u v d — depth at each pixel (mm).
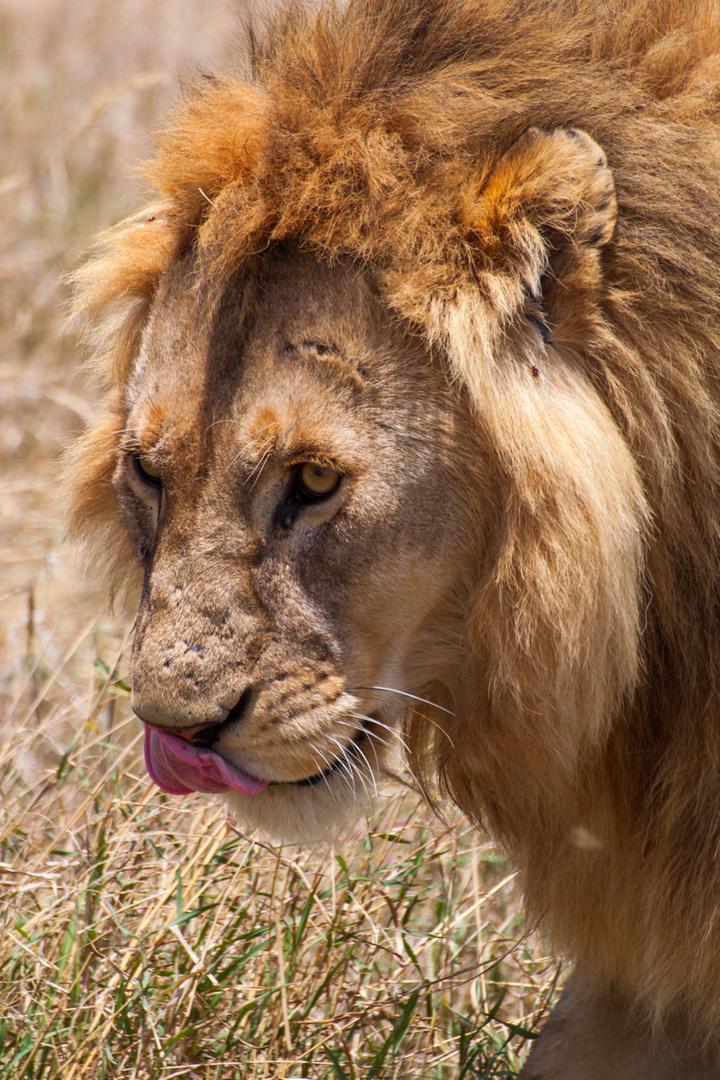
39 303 13523
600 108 5105
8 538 10820
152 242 5727
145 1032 5844
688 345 5000
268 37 5715
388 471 4906
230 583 4938
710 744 5191
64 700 8688
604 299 4992
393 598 5027
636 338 4996
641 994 5504
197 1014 6121
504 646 5047
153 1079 5750
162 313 5348
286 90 5207
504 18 5332
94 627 8828
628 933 5555
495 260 4926
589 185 4836
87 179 16484
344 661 5023
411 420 4922
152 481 5406
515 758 5309
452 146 4957
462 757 5453
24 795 7250
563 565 4867
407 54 5250
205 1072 5934
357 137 4969
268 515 4961
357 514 4898
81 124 12562
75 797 7645
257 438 4906
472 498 5027
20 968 6250
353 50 5195
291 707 4980
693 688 5199
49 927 6316
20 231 15039
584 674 4980
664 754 5320
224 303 5039
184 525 5020
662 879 5352
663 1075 5633
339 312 4918
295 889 6766
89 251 7000
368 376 4902
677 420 5051
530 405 4871
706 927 5238
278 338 4945
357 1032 6441
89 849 6488
